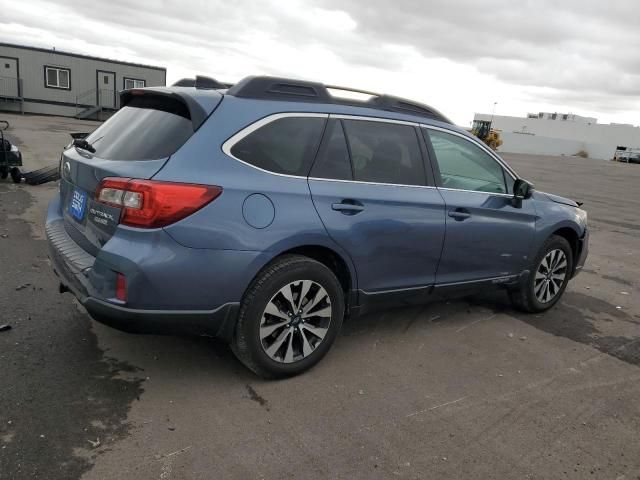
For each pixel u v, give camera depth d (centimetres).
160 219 277
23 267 512
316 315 338
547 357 405
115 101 3731
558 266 503
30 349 350
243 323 310
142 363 345
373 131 366
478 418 311
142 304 280
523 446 287
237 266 296
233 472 249
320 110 342
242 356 321
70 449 256
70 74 3556
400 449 276
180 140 298
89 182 319
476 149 431
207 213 286
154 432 275
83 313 412
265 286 309
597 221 1138
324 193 328
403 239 367
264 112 319
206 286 291
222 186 291
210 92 322
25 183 999
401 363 374
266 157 314
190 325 296
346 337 411
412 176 381
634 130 9038
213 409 300
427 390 339
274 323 322
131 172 288
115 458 253
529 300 487
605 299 569
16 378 314
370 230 347
